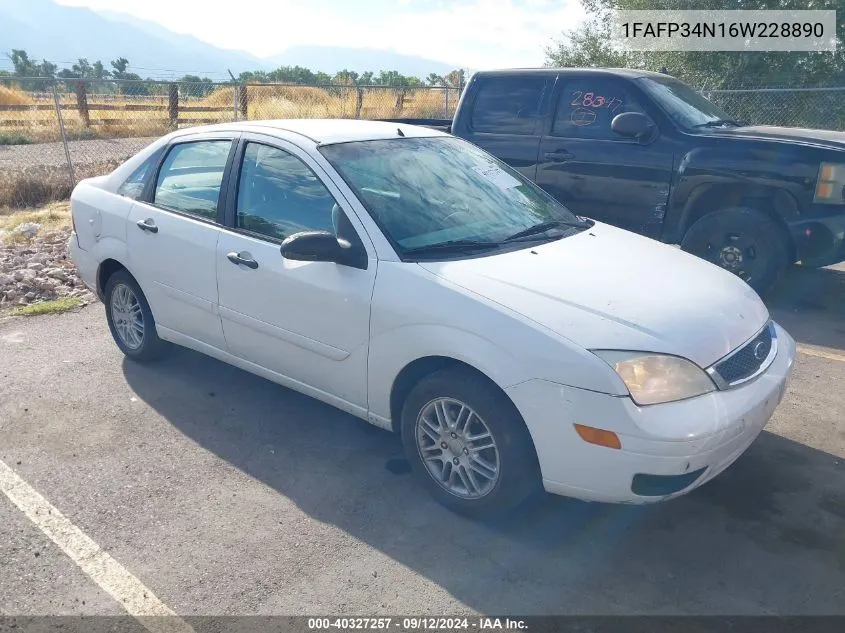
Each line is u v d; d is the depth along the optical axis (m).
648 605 2.86
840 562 3.11
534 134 7.24
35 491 3.63
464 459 3.35
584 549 3.20
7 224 10.31
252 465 3.89
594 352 2.93
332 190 3.77
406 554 3.17
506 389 3.04
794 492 3.62
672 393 2.92
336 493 3.63
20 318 6.27
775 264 6.25
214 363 5.24
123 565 3.09
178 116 20.11
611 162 6.78
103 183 5.21
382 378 3.54
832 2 15.23
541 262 3.53
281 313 3.91
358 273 3.56
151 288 4.73
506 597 2.91
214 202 4.34
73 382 4.91
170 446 4.09
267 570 3.06
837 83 15.87
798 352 5.50
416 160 4.20
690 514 3.45
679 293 3.37
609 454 2.88
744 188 6.29
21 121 19.19
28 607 2.85
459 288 3.26
